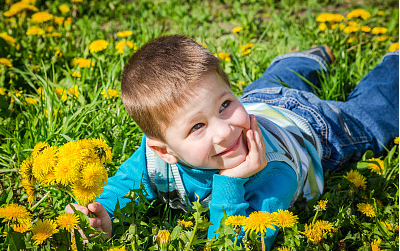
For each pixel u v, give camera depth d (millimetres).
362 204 1759
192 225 1646
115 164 2078
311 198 1947
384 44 3326
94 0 4527
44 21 3488
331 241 1683
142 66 1470
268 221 1348
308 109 2217
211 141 1437
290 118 2127
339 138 2209
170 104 1401
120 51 2951
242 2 4527
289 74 2709
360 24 3469
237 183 1561
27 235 1439
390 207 1820
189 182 1701
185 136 1438
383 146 2262
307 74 2768
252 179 1627
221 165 1537
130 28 3832
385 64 2643
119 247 1442
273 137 1762
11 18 3912
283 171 1690
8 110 2469
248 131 1513
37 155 1465
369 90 2516
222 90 1429
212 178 1662
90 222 1494
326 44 3324
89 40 3410
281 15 4113
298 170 1809
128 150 2189
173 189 1756
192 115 1399
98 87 2773
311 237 1550
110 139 2260
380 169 1979
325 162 2215
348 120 2314
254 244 1517
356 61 3000
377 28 3268
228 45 3520
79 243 1463
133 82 1479
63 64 3090
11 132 2305
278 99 2299
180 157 1530
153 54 1473
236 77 2943
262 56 3172
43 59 3102
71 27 3770
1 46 3018
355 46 3223
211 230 1602
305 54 2885
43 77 2939
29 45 3225
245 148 1556
